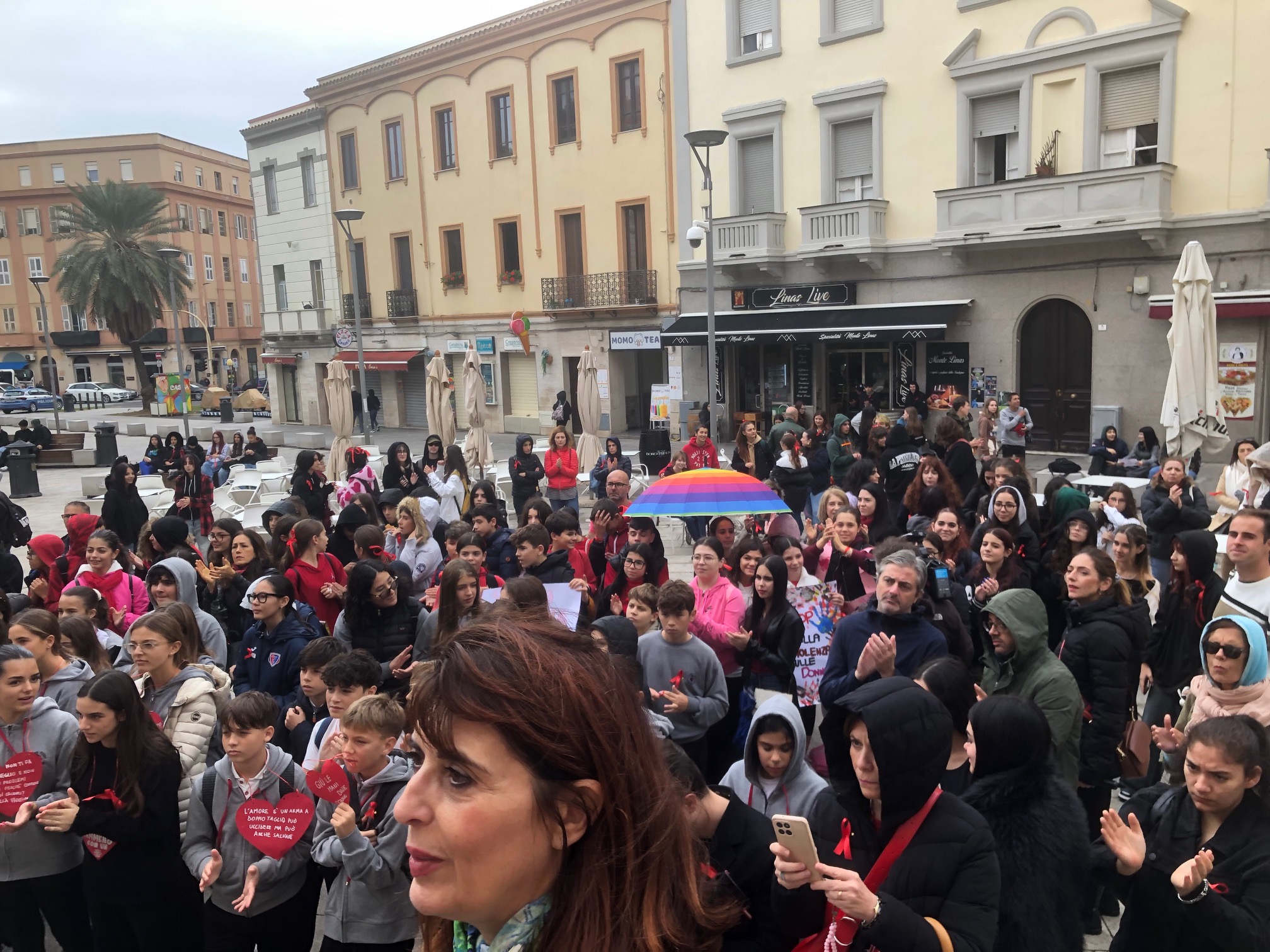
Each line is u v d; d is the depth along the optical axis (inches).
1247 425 724.0
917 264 894.4
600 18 1101.1
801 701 225.1
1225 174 724.0
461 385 1352.1
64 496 948.6
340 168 1456.7
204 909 162.7
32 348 2787.9
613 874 51.2
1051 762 115.0
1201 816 124.1
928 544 264.7
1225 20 709.9
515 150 1222.3
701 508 282.2
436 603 254.2
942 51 852.6
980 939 89.2
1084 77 777.6
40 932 179.8
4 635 220.7
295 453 1230.3
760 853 101.0
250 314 3085.6
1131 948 126.4
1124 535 233.5
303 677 197.9
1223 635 160.9
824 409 996.6
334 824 145.1
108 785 162.9
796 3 937.5
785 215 977.5
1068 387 826.8
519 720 48.0
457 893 48.9
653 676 207.3
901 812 94.8
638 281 1120.2
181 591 251.6
